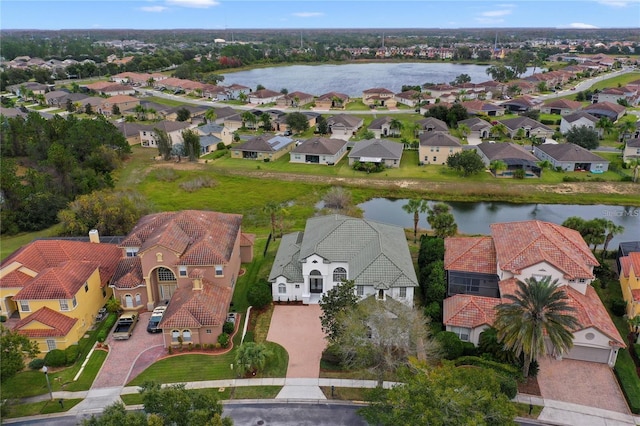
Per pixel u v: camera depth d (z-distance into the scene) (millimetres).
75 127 118188
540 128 145625
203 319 51938
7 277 58344
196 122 171750
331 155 125375
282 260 63844
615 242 83062
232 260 63125
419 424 32719
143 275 58656
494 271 58938
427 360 47469
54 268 55938
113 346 53375
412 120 172375
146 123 172500
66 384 47656
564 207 101375
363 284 56188
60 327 52062
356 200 105375
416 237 81312
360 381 47625
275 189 109250
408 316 47469
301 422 42531
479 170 114562
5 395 43031
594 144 130375
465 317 51531
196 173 118938
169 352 52000
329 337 49781
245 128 167625
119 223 80875
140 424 33000
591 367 48906
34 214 87438
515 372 46250
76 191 97125
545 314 43844
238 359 47406
